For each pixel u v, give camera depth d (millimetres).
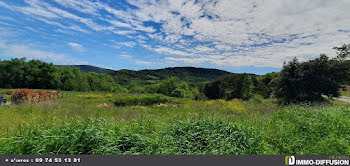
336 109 8211
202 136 3977
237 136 4039
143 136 3893
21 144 3207
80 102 13891
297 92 15102
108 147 3342
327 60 14625
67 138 3342
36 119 6230
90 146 3312
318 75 14648
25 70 44469
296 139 4230
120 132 3936
